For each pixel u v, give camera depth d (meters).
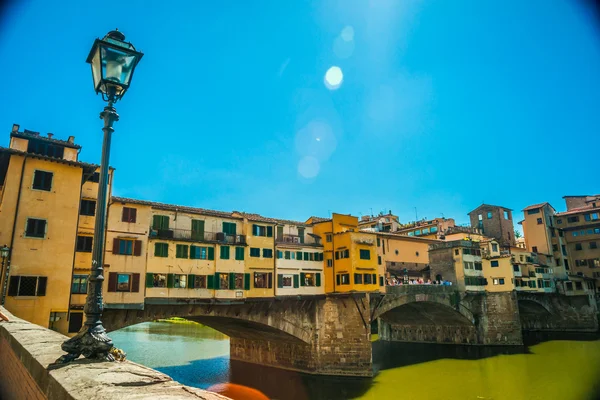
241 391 40.66
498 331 65.75
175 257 36.78
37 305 25.47
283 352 50.31
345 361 46.56
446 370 49.75
